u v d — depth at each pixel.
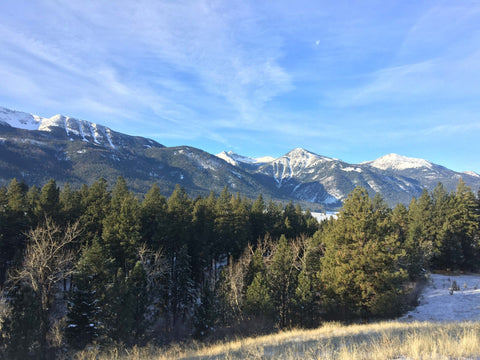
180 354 15.83
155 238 41.88
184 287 37.59
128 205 39.78
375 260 25.20
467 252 50.00
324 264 29.25
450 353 7.01
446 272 48.72
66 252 33.41
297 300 29.75
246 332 27.16
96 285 26.05
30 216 40.94
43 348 18.66
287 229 62.56
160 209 48.16
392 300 25.19
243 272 36.28
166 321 36.31
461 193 52.00
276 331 26.92
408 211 61.22
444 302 29.30
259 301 28.91
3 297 21.17
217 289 34.31
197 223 49.22
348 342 11.18
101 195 50.78
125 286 25.86
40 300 22.70
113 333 23.39
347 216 28.53
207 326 28.58
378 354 7.42
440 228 50.03
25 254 28.08
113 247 37.31
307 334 18.17
